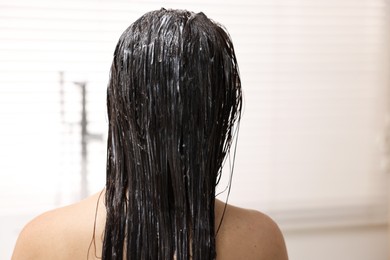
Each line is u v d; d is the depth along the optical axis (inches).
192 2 73.0
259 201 77.6
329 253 81.4
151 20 24.2
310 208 79.6
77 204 27.6
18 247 27.3
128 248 25.0
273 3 75.0
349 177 80.6
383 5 78.8
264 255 27.3
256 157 77.0
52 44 69.2
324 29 77.2
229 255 26.7
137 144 24.0
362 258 82.6
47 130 70.6
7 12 67.6
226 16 74.1
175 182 24.0
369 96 80.0
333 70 78.3
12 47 68.3
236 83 25.3
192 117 23.6
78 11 69.4
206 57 23.5
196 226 24.5
